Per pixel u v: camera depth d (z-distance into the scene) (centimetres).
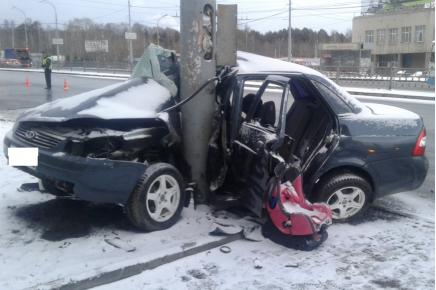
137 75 547
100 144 431
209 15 484
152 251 405
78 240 427
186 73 488
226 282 366
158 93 493
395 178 493
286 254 415
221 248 423
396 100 2009
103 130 435
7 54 6431
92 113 433
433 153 888
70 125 442
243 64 520
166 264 390
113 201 429
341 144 470
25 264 380
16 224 462
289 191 433
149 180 434
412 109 1630
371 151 478
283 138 451
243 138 498
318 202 481
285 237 446
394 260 408
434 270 391
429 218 515
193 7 476
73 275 356
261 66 514
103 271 360
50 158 419
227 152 486
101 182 416
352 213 493
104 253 402
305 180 477
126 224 465
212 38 490
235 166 491
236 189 500
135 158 450
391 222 500
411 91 2383
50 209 504
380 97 2177
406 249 430
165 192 450
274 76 508
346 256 414
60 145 420
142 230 446
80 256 396
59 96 2033
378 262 404
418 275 382
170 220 456
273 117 518
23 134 462
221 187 502
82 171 409
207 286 359
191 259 401
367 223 495
